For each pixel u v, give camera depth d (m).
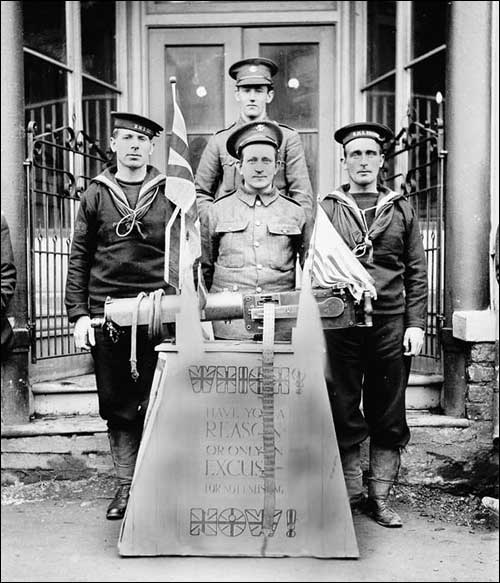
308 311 2.83
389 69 4.70
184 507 2.80
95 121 4.74
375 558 2.82
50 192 4.08
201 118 5.10
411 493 3.61
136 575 2.63
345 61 5.04
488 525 3.25
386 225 3.16
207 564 2.73
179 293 2.98
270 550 2.78
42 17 4.15
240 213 3.21
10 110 3.59
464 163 3.68
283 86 5.11
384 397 3.18
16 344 3.61
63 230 4.25
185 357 2.81
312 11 5.04
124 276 3.19
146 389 3.18
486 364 3.66
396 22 4.57
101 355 3.15
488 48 3.64
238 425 2.80
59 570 2.67
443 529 3.19
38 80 4.09
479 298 3.68
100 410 3.21
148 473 2.80
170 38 5.07
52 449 3.60
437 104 4.07
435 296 4.01
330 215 3.23
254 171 3.17
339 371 3.12
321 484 2.80
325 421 2.81
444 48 3.96
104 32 4.86
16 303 3.65
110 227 3.16
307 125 5.10
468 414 3.69
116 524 3.14
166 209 3.20
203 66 5.09
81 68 4.55
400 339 3.16
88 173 4.55
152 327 2.93
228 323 3.29
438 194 3.86
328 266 3.00
